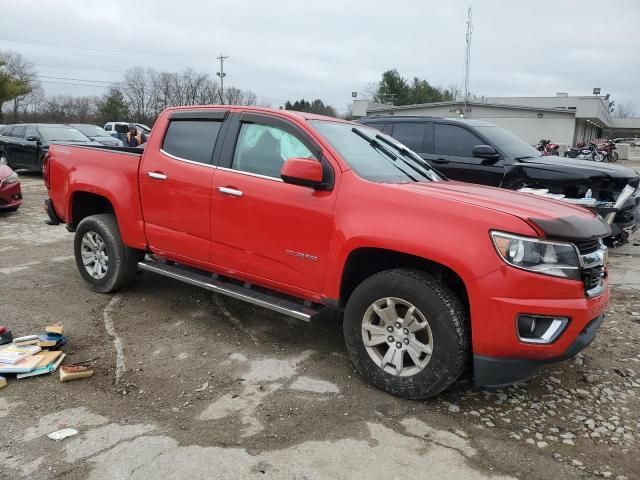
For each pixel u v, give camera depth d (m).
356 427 3.07
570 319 2.98
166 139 4.60
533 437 3.04
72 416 3.10
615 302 5.46
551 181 7.25
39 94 76.88
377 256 3.59
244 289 4.15
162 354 3.97
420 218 3.22
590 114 44.72
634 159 42.25
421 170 4.37
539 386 3.64
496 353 3.04
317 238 3.61
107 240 5.01
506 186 7.46
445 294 3.16
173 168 4.43
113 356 3.92
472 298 3.03
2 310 4.71
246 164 4.07
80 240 5.29
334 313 4.89
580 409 3.36
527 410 3.33
